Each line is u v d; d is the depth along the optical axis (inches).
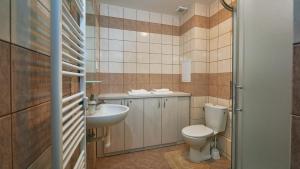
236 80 51.1
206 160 84.9
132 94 95.7
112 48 102.0
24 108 22.0
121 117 55.9
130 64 106.1
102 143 88.8
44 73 28.7
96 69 87.4
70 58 32.2
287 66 36.5
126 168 78.2
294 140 20.3
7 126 18.2
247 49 47.5
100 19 99.0
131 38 106.0
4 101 17.8
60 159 23.8
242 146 49.3
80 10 43.6
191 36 102.7
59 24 23.5
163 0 96.0
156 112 98.0
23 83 21.7
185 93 103.3
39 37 26.7
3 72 17.6
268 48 40.9
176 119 102.3
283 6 37.0
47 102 30.0
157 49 112.6
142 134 95.5
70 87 41.3
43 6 28.1
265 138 41.8
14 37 19.7
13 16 19.5
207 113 92.1
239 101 50.6
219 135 91.8
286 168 36.6
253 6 45.2
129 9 105.3
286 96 36.9
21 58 21.2
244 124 48.6
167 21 114.6
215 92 96.7
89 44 70.5
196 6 99.0
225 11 87.8
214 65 97.5
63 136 26.3
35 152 25.2
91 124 51.0
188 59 106.2
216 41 95.5
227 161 83.7
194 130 84.0
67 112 30.3
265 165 41.8
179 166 79.5
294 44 20.1
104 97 87.3
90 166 69.5
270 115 40.6
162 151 95.0
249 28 46.7
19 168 20.6
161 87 113.7
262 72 42.8
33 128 24.6
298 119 19.9
